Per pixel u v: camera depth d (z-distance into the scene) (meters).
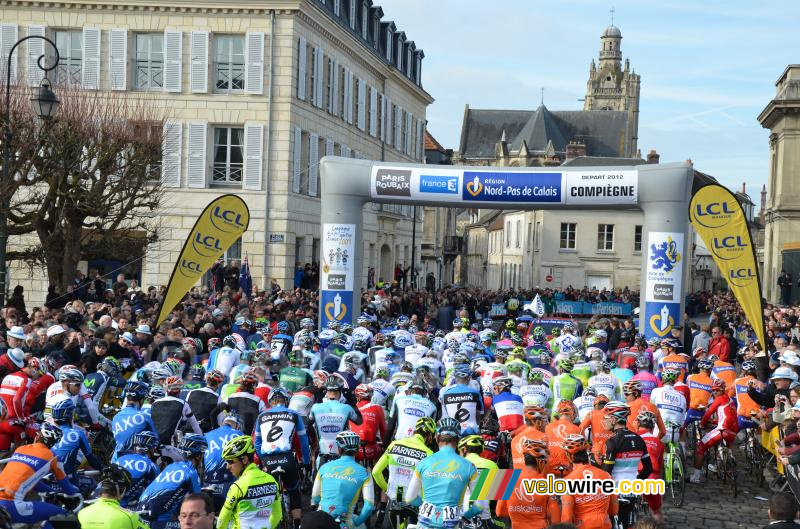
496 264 83.69
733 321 34.88
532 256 63.44
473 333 17.69
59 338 13.95
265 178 35.56
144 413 9.51
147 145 27.28
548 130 112.12
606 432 10.53
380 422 10.70
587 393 11.74
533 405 9.19
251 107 35.53
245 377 10.85
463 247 102.75
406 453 8.82
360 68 45.91
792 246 47.03
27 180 24.53
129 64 35.34
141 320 16.55
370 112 47.94
